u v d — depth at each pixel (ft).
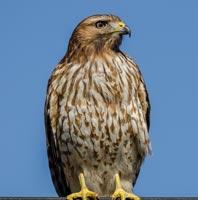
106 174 40.78
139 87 40.37
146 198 29.40
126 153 40.11
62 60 41.65
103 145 39.55
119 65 40.11
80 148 39.73
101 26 41.45
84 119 39.14
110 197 38.42
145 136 40.01
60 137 40.11
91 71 39.65
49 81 40.78
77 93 39.22
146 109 41.01
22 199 28.89
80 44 41.22
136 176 42.11
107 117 39.11
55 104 40.09
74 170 41.09
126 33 41.27
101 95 39.11
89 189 41.06
